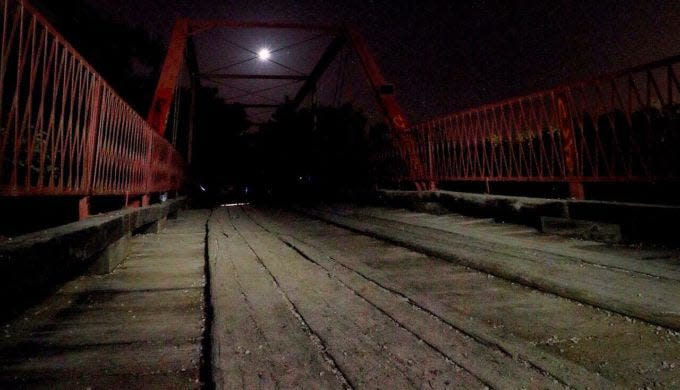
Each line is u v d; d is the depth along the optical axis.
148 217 6.00
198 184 22.31
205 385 1.59
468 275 3.40
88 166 3.55
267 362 1.75
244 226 7.76
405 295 2.76
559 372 1.62
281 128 26.39
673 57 3.88
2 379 1.60
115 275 3.56
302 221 8.68
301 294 2.84
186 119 23.86
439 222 6.53
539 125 5.66
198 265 4.02
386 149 11.59
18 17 2.11
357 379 1.59
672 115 3.95
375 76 13.88
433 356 1.81
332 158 17.00
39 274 2.04
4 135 2.03
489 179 6.78
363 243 5.20
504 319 2.31
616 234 4.22
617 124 4.91
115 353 1.88
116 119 4.56
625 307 2.32
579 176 5.03
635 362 1.74
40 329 2.19
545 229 5.09
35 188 2.40
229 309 2.48
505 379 1.58
